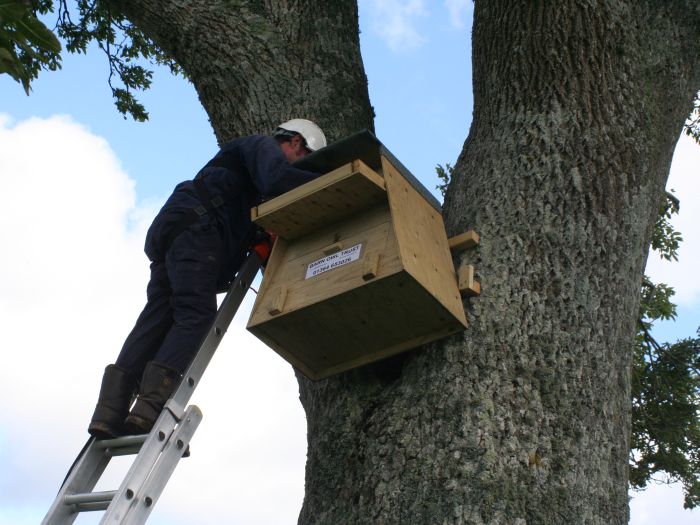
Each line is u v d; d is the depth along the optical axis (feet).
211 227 11.22
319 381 11.25
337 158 10.42
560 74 11.69
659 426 21.76
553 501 9.12
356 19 15.33
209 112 14.51
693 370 21.90
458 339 10.09
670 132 12.16
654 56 12.14
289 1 14.64
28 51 8.54
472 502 8.92
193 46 14.43
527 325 10.13
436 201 11.27
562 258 10.62
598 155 11.23
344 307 9.96
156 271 11.68
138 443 10.11
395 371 10.87
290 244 11.09
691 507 21.77
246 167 11.54
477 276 10.50
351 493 9.83
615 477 9.86
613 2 11.97
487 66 12.48
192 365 10.54
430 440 9.50
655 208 11.80
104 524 8.87
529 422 9.51
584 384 9.96
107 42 24.66
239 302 11.50
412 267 9.52
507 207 11.00
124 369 10.98
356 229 10.32
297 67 14.11
